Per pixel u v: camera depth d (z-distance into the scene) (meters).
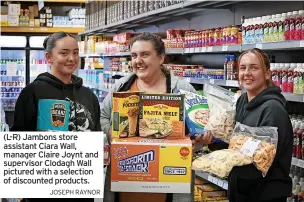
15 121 2.29
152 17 6.41
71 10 9.48
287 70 3.46
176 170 1.95
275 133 2.10
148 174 1.96
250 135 2.14
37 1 9.20
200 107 2.25
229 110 2.33
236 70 4.18
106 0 8.34
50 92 2.30
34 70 9.19
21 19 9.08
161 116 2.07
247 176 2.06
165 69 2.56
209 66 5.70
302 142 3.26
